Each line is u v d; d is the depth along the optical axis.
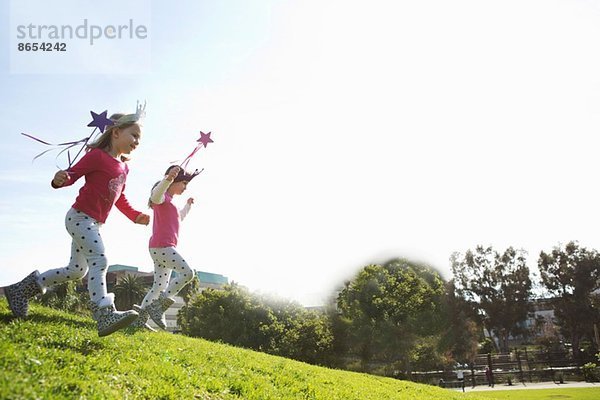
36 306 8.71
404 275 45.38
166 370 5.82
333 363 40.50
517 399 22.56
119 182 6.45
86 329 6.90
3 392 3.66
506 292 61.72
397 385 15.21
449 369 42.56
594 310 55.91
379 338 40.62
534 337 66.12
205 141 9.98
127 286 57.59
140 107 6.88
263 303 43.38
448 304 48.25
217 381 6.26
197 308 46.56
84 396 4.18
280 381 7.98
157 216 9.14
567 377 37.81
